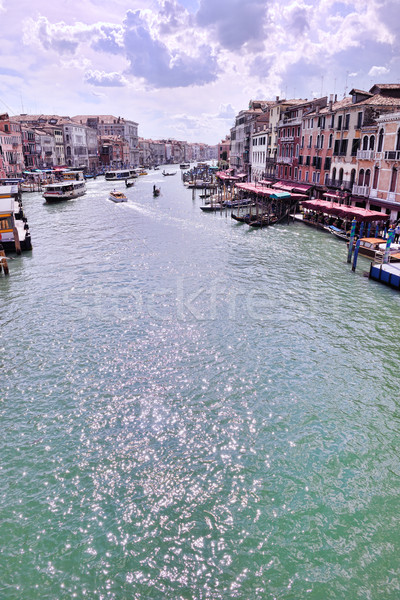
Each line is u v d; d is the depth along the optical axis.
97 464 11.66
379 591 8.56
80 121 152.62
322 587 8.64
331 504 10.45
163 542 9.57
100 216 52.34
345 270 27.80
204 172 110.50
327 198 43.62
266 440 12.52
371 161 36.16
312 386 14.96
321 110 46.31
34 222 48.09
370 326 19.44
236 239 38.00
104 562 9.12
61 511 10.26
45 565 9.05
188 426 13.09
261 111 80.31
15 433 12.73
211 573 8.93
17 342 18.03
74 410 13.78
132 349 17.47
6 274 27.28
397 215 32.84
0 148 75.62
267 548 9.43
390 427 13.05
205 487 10.98
